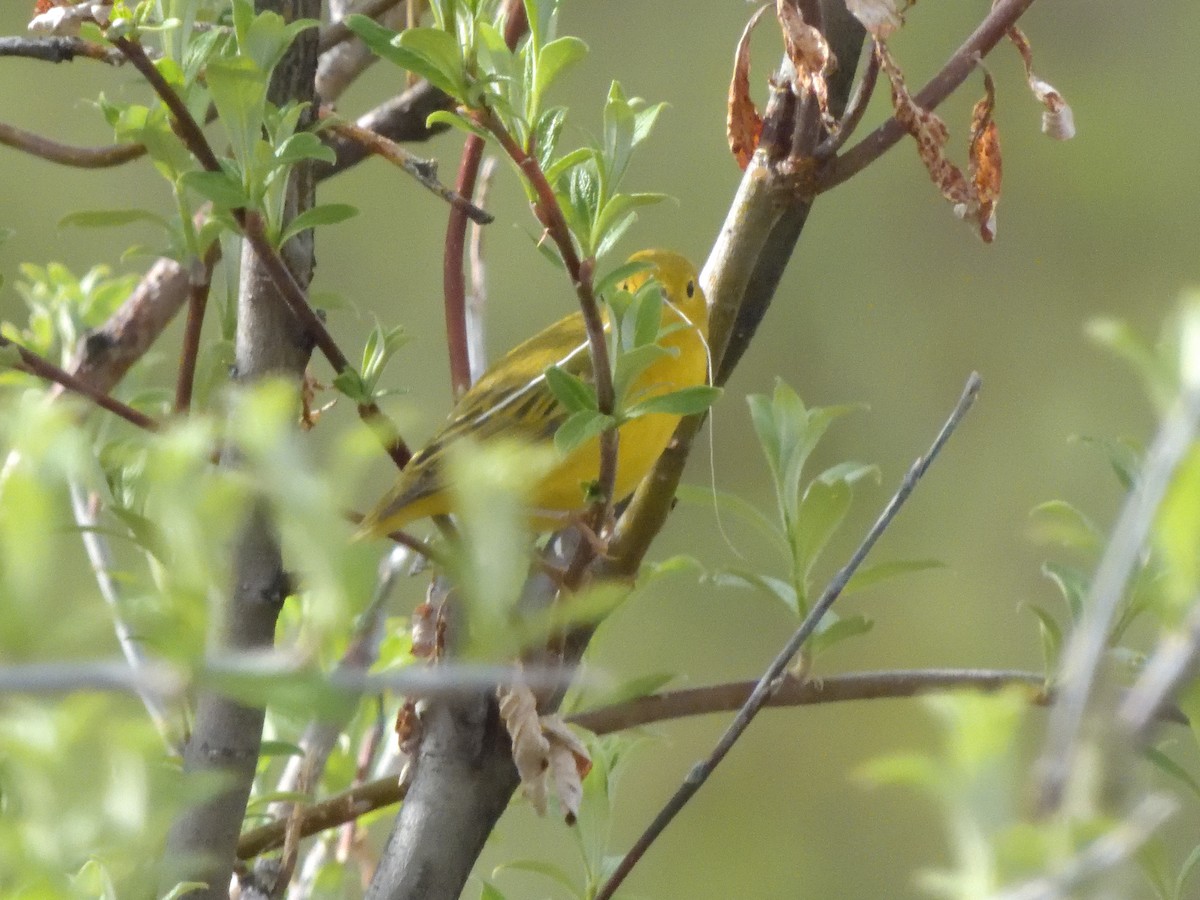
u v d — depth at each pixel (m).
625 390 4.72
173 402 7.18
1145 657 6.00
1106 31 20.83
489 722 6.07
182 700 5.63
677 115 19.47
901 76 5.87
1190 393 3.38
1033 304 19.77
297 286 5.99
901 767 3.40
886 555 18.16
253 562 5.28
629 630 16.80
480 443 7.45
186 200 6.34
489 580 2.91
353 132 6.23
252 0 6.01
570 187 5.28
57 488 3.01
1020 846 3.24
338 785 7.84
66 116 17.61
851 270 19.69
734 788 15.95
